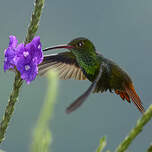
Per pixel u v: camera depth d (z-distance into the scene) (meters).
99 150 2.91
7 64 2.96
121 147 2.91
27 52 2.95
